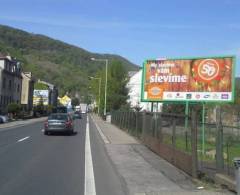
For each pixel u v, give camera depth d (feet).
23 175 41.42
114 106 260.42
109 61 275.39
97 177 40.96
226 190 33.04
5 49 550.36
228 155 35.86
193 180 37.91
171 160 50.14
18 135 101.55
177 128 47.80
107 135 103.76
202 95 77.61
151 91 83.35
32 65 610.24
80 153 62.95
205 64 77.30
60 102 586.45
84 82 651.66
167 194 31.65
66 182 37.81
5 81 284.41
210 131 42.11
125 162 51.39
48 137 97.14
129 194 32.14
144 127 78.07
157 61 82.94
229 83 75.15
